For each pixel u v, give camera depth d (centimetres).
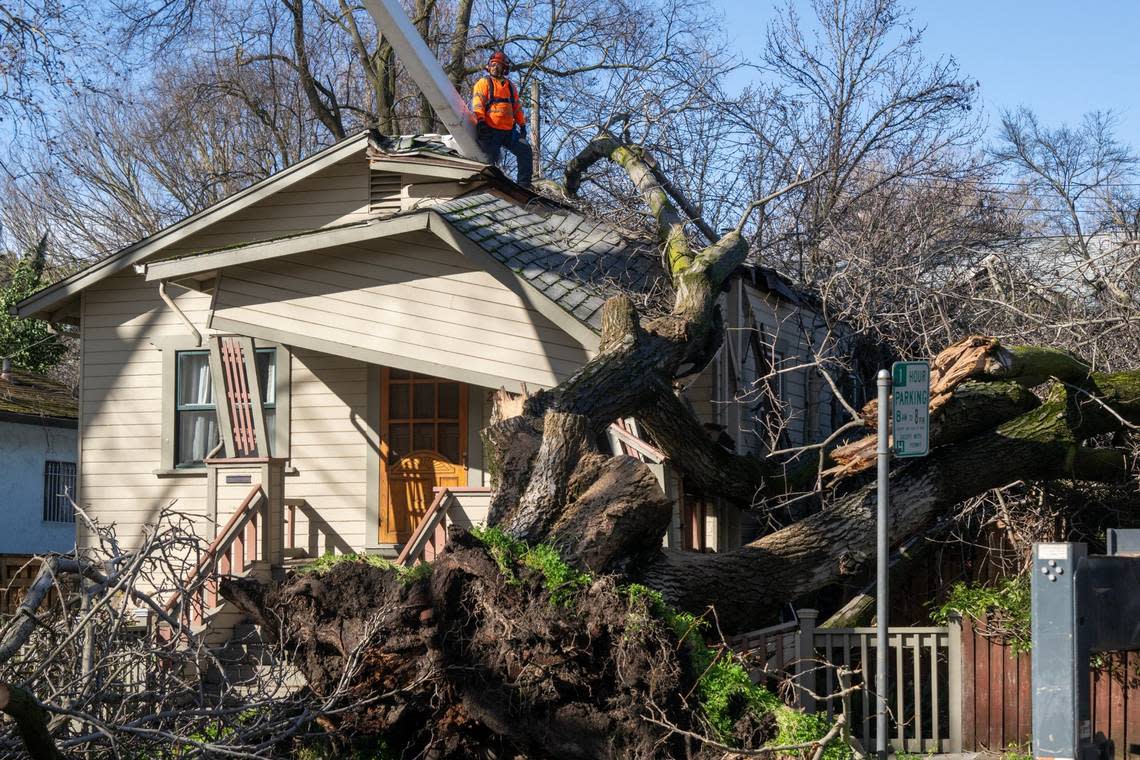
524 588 673
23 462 2223
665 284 1286
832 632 838
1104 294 1191
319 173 1449
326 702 634
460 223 1160
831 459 1117
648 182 1398
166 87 2858
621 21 2534
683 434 1080
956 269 1441
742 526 1413
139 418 1443
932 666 859
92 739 545
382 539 1359
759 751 599
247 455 1320
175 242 1437
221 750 550
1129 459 1067
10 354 2306
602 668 659
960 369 945
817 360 1134
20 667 608
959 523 1093
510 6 2695
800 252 1644
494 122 1492
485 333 1142
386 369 1383
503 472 855
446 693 681
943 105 1995
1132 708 823
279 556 1222
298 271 1188
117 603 627
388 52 2619
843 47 2180
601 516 775
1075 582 594
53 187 2895
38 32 1543
